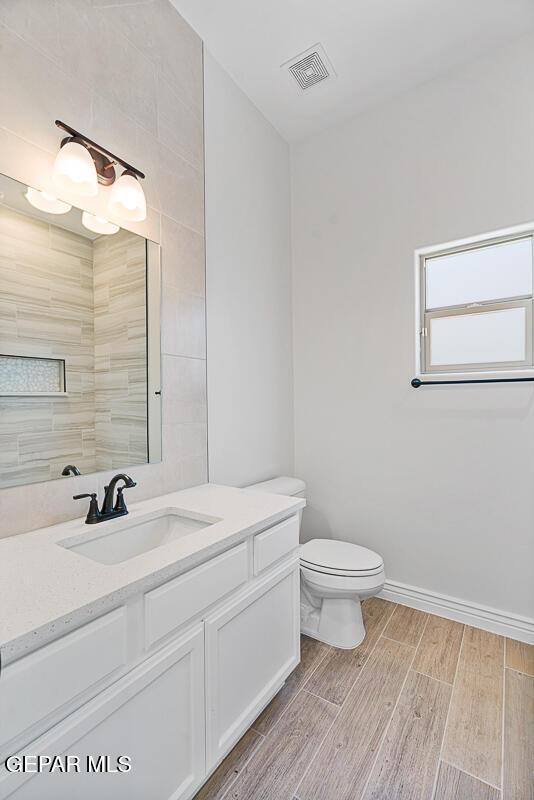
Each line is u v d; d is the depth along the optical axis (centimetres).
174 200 165
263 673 130
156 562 92
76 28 127
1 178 108
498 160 186
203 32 178
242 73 199
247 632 122
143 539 131
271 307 233
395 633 186
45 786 69
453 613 198
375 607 211
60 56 122
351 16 168
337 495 239
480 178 191
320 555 183
